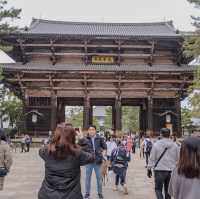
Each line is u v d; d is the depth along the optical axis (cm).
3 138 1238
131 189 2019
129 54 6325
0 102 6078
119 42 6156
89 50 6325
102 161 1630
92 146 1585
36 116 6125
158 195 1254
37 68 5962
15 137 6234
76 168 697
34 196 1783
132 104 6750
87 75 6069
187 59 6312
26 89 6162
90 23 7488
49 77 6050
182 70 5988
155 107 6247
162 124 6219
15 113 6500
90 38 6122
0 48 4462
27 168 3158
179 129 6106
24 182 2291
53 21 7356
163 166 1254
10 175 2652
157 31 7062
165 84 6234
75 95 6241
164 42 6222
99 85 6225
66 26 7294
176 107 6194
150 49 6288
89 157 705
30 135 6088
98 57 6347
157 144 1277
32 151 5272
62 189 680
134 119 11994
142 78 6153
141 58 6444
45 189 690
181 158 621
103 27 7362
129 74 6078
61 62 6397
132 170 3086
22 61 6331
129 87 6234
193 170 604
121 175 1827
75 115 12862
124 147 1852
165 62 6488
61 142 693
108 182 2259
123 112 12362
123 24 7500
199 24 3856
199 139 631
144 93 6284
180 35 5934
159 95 6256
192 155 613
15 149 5247
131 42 6228
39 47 6325
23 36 5956
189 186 603
